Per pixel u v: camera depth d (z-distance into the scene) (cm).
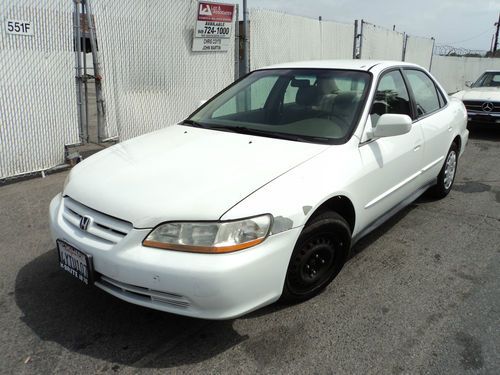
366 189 318
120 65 637
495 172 655
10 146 542
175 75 711
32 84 546
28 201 485
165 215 231
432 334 270
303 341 262
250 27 813
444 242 403
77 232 255
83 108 621
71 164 602
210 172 265
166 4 670
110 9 607
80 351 252
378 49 1321
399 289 321
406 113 399
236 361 246
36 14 533
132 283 232
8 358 245
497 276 342
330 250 300
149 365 242
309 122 336
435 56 1817
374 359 248
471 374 237
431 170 450
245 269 229
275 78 395
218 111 390
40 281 324
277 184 256
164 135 349
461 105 541
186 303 230
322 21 1017
